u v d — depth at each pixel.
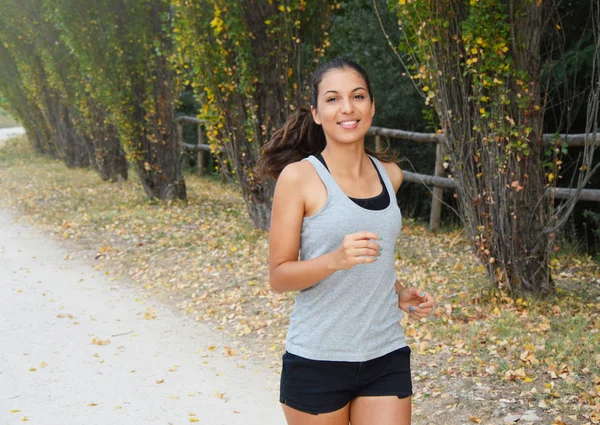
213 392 4.54
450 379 4.36
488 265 5.99
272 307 6.20
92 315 6.33
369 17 10.22
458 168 5.81
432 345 4.99
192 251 8.39
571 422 3.68
